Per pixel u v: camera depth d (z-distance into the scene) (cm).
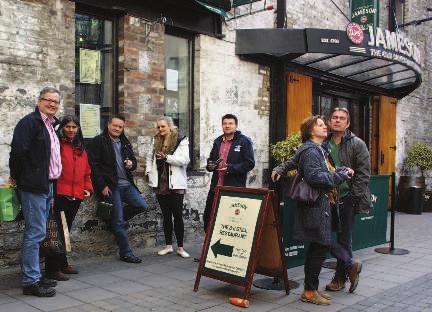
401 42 893
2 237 546
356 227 672
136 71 675
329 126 529
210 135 784
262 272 509
